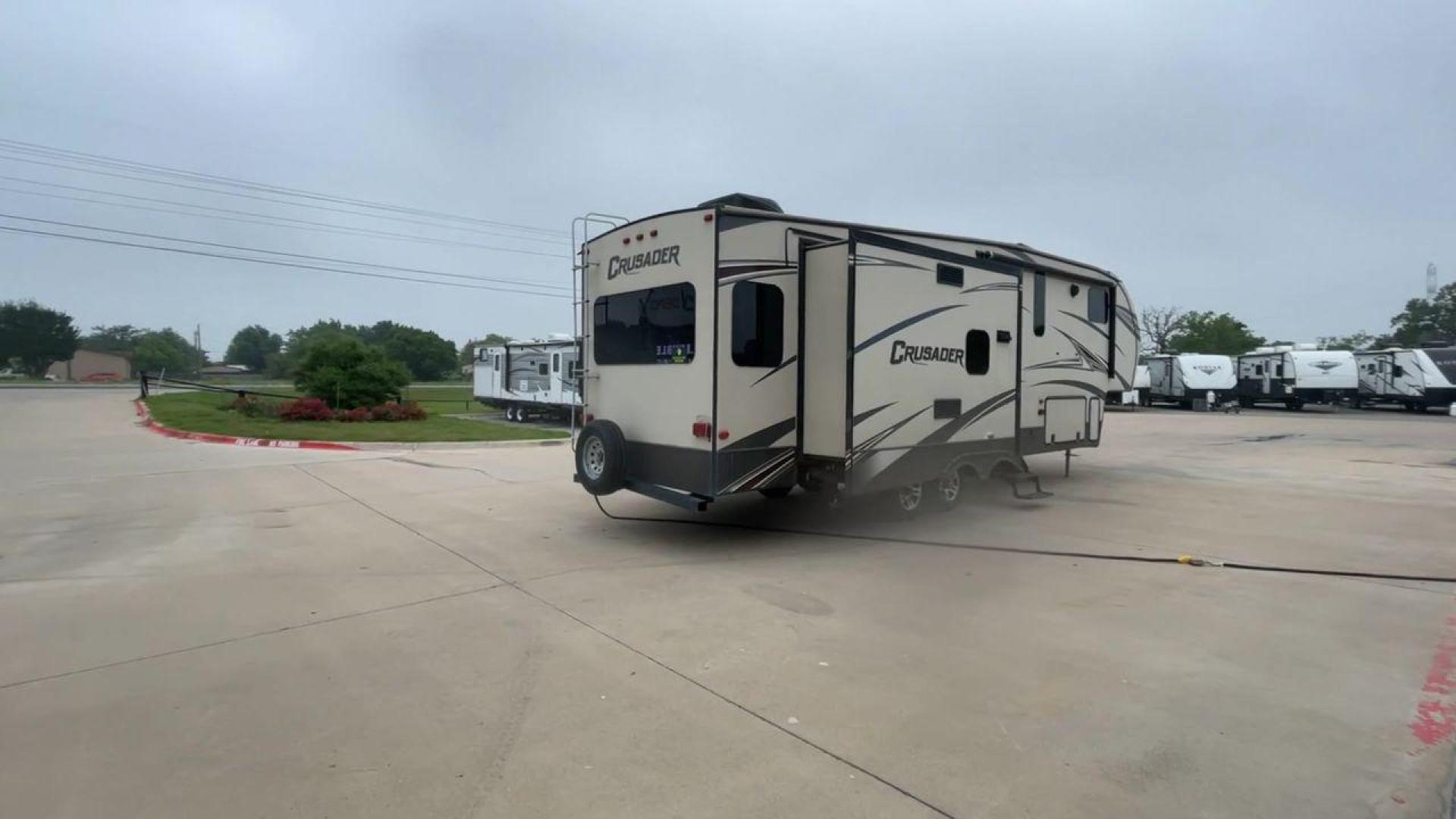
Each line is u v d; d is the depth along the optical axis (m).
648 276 7.96
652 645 4.86
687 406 7.52
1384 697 4.16
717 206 7.61
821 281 7.74
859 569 6.75
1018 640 4.97
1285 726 3.82
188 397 33.34
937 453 8.62
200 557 6.98
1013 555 7.27
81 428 20.45
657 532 8.23
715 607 5.61
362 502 9.87
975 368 9.10
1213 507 9.86
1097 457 15.84
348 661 4.56
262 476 12.11
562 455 15.37
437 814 3.02
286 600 5.73
